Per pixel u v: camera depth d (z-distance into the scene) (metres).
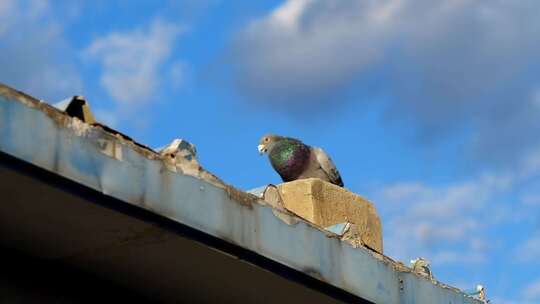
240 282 8.09
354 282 8.48
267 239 7.74
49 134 6.47
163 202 7.04
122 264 7.75
